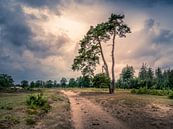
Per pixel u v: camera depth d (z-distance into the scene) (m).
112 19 71.25
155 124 22.70
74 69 75.62
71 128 21.31
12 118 22.28
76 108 36.88
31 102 33.00
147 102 39.91
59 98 49.91
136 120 24.95
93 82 72.69
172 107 34.44
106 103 41.81
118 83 142.75
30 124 21.09
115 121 24.97
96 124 23.28
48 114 27.38
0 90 81.00
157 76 153.25
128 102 40.25
